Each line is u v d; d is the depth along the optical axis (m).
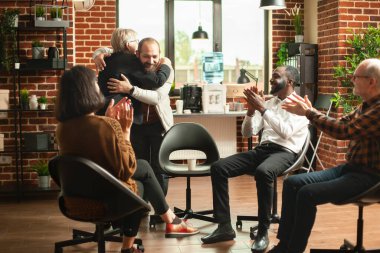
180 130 4.42
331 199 3.06
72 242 3.68
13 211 4.99
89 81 2.61
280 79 4.04
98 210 2.70
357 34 6.33
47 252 3.76
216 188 3.94
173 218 3.96
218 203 3.93
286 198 3.30
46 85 5.66
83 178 2.59
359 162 3.13
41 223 4.55
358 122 3.00
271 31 7.33
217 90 6.09
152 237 4.07
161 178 4.61
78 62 6.93
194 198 5.51
